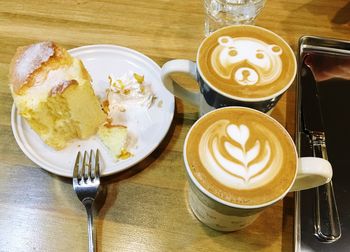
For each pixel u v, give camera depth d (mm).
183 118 691
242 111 494
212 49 553
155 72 719
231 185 435
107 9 841
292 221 585
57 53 616
